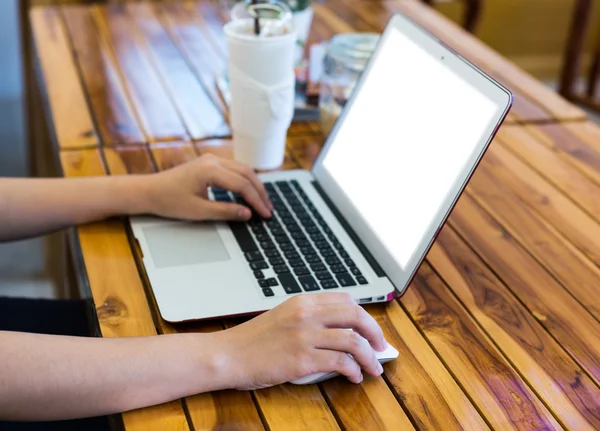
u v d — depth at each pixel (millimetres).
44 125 2004
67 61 1511
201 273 889
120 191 1002
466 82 887
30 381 697
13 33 2914
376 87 1069
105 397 707
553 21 3582
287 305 771
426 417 727
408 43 1032
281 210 1035
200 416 713
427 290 921
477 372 792
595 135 1372
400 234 904
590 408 754
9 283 1999
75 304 1216
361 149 1044
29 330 1146
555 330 864
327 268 911
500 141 1324
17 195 986
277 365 736
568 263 996
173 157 1198
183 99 1395
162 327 825
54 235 1955
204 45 1637
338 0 1946
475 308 893
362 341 758
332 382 765
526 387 775
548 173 1228
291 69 1118
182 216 991
